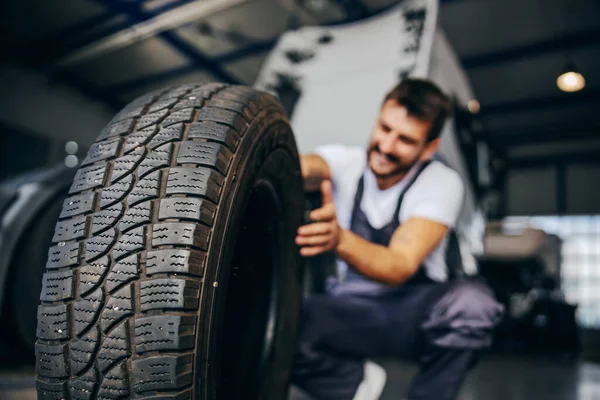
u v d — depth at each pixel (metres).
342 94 1.48
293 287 0.92
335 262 1.29
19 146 9.52
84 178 0.63
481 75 9.88
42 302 0.59
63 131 10.17
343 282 1.26
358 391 1.18
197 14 7.67
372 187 1.25
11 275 1.49
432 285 1.18
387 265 0.98
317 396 1.18
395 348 1.20
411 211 1.19
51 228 1.56
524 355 5.49
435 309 1.14
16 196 1.54
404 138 1.23
